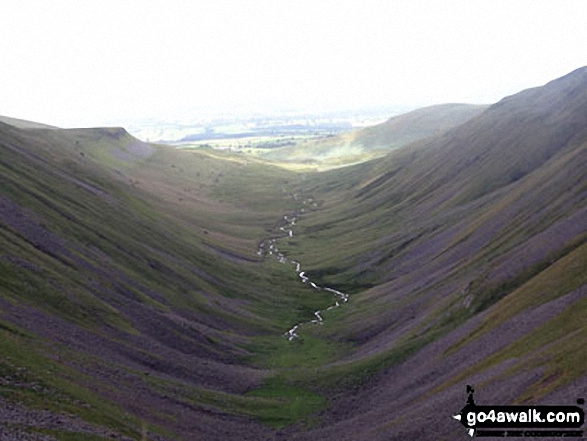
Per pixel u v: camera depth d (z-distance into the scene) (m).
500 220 150.38
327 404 88.62
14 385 56.72
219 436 71.38
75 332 85.00
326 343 126.94
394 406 77.75
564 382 52.72
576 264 80.81
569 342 60.22
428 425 61.34
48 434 47.56
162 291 127.44
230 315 137.75
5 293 83.62
